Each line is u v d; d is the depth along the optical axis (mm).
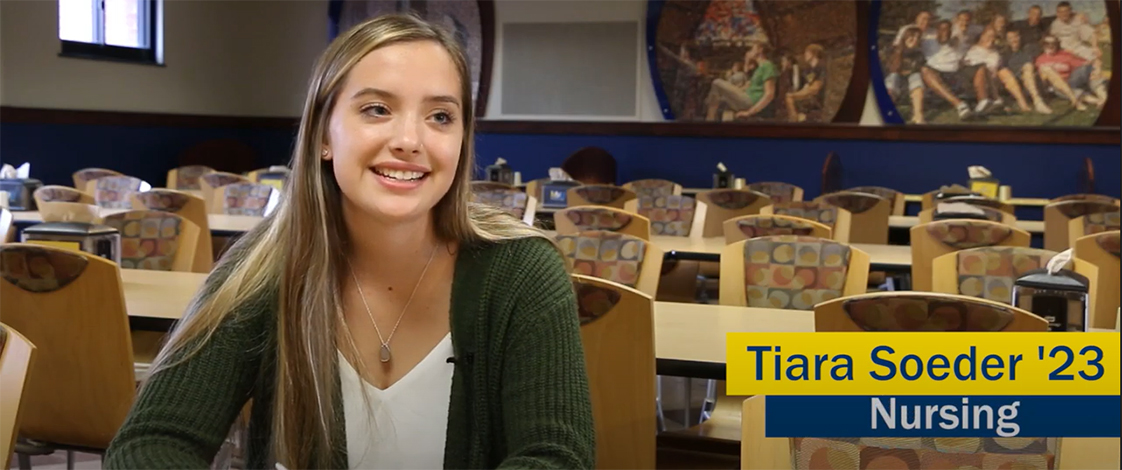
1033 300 1976
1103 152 9148
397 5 10469
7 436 1367
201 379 1249
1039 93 9234
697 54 9953
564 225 4199
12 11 8547
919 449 1402
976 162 9477
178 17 10078
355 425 1273
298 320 1246
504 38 10406
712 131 9969
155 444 1195
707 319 2521
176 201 4559
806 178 9852
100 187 5883
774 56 9789
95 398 2248
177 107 10141
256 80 10852
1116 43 8984
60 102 9016
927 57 9469
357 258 1291
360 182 1208
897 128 9594
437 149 1208
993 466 1392
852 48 9602
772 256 3008
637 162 10203
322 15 10727
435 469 1289
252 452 1317
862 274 2918
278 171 6219
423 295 1291
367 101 1205
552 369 1235
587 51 10242
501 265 1289
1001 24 9266
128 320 2238
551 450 1185
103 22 9398
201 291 1324
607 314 1999
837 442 1401
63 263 2180
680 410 4074
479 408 1270
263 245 1301
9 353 1408
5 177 5418
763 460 1400
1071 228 4629
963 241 3580
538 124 10344
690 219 4996
